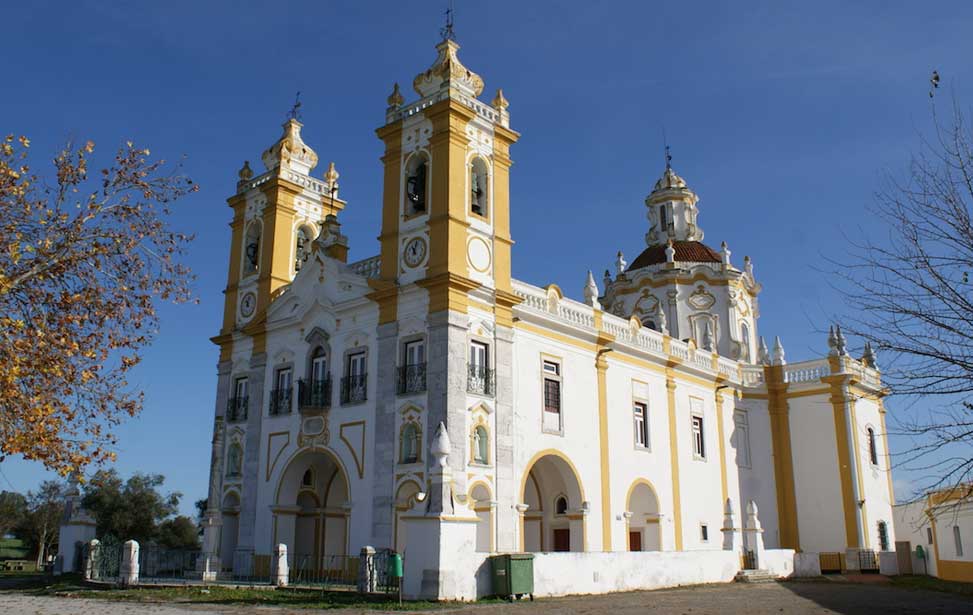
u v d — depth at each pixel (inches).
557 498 1195.9
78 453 555.8
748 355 1755.7
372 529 982.4
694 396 1438.2
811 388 1541.6
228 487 1205.7
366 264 1132.5
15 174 557.6
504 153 1120.8
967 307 471.5
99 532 2272.4
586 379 1192.2
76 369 562.9
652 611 746.2
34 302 566.6
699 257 1807.3
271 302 1226.6
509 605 756.0
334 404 1075.9
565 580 871.7
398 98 1126.4
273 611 708.0
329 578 1011.3
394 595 780.0
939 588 1078.4
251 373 1214.9
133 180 598.5
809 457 1521.9
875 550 1480.1
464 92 1082.7
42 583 1077.8
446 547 761.0
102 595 877.8
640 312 1761.8
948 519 1246.9
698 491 1384.1
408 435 983.6
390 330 1027.3
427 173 1053.2
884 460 1609.3
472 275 1024.9
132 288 595.2
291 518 1128.8
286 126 1357.0
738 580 1161.4
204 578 1056.2
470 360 1001.5
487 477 981.2
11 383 523.2
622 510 1203.2
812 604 844.6
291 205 1300.4
